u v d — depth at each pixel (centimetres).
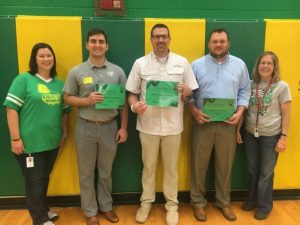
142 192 271
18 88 216
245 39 269
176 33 263
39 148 224
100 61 233
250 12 286
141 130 243
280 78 256
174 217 250
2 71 257
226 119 239
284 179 291
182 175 284
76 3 273
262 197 257
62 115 250
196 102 251
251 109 254
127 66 266
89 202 249
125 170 279
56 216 260
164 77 233
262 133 251
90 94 227
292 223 252
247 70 251
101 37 226
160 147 257
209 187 288
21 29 253
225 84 241
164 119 237
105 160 247
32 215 234
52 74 236
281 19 275
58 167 273
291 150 287
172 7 280
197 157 256
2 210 274
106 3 269
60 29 256
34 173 227
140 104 228
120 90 231
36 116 221
